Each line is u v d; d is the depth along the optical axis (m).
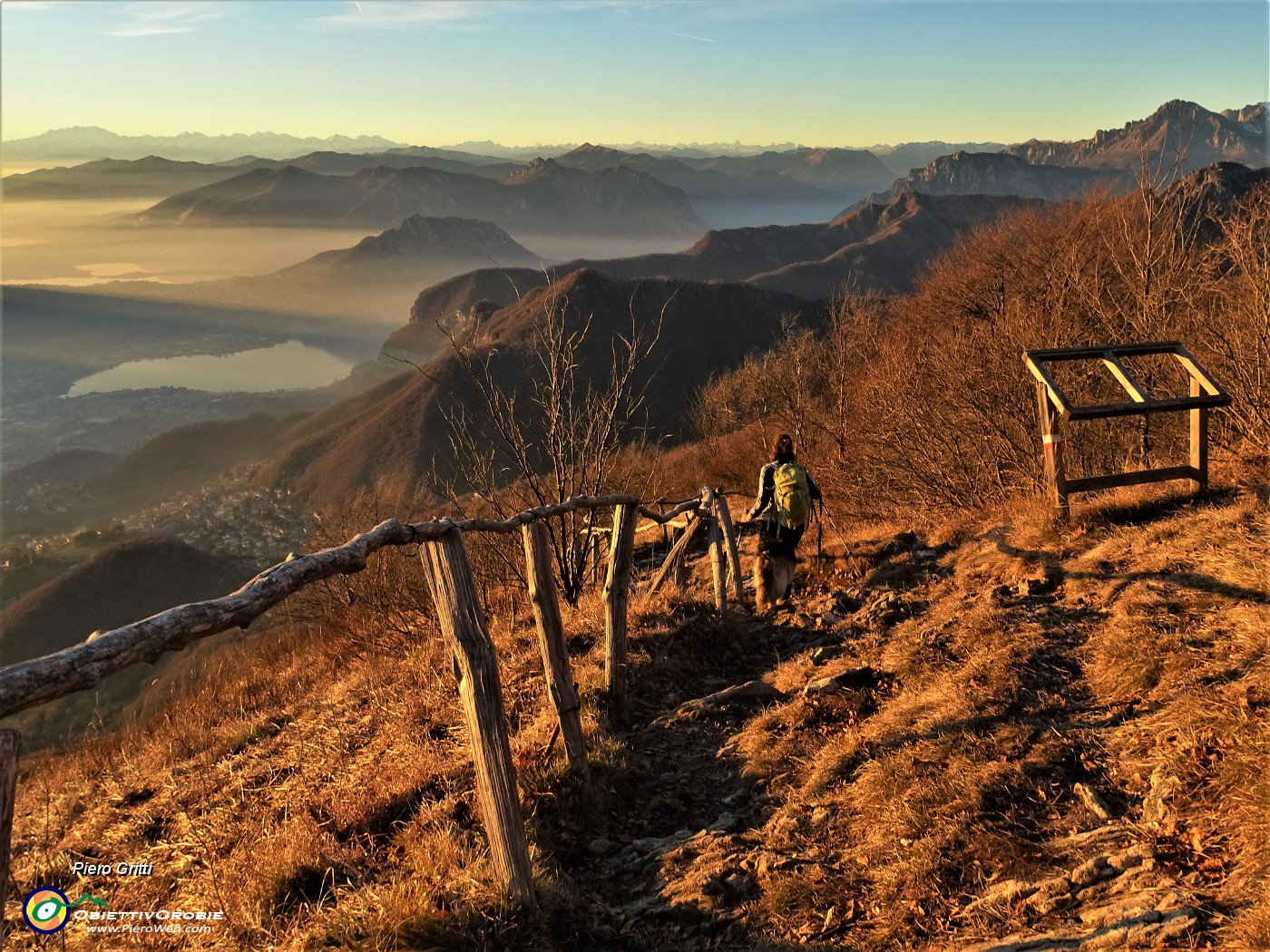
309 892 4.33
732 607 8.54
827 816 4.51
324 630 11.80
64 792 7.42
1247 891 3.06
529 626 8.82
